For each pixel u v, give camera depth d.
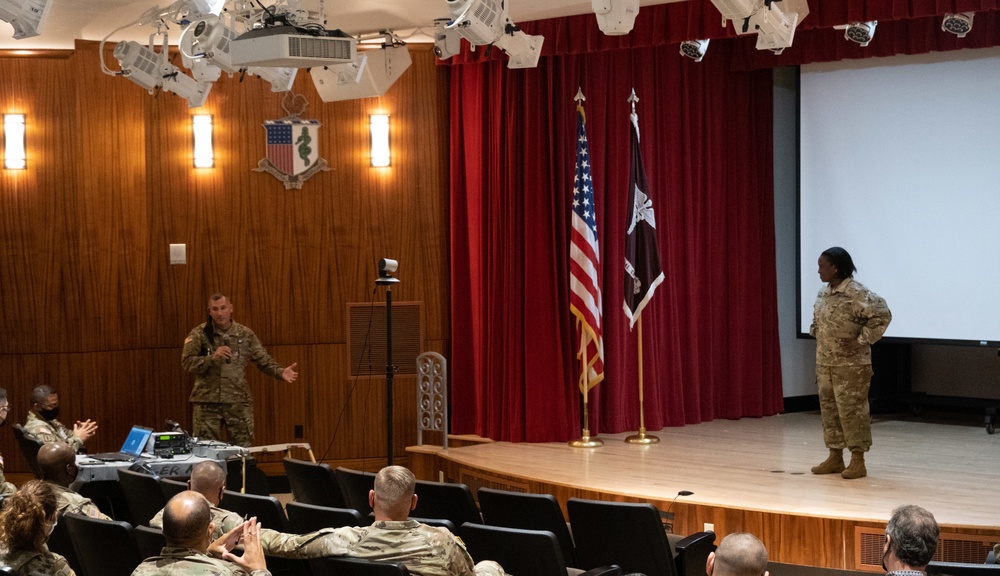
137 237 8.41
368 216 8.77
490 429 8.57
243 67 6.24
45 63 8.25
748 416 9.64
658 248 8.31
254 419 8.62
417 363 8.45
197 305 8.52
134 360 8.40
